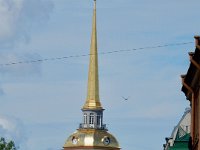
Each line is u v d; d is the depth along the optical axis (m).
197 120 83.75
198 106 82.81
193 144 85.19
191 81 85.81
